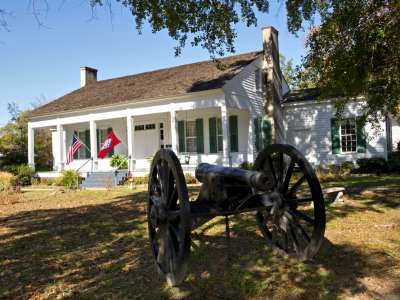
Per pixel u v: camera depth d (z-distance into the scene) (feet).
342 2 28.55
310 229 22.38
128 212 33.81
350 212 26.96
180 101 63.87
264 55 73.97
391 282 14.37
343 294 13.52
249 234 22.25
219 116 71.46
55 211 37.45
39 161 112.06
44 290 15.43
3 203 45.80
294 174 43.09
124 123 82.33
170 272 14.49
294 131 72.23
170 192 14.64
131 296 14.28
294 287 14.28
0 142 110.93
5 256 20.80
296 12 32.58
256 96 71.82
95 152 74.23
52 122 81.30
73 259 19.69
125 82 86.02
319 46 31.53
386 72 29.45
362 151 64.23
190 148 74.84
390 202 30.25
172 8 32.76
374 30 27.94
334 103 35.35
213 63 76.13
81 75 100.32
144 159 75.20
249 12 35.47
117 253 20.39
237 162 69.26
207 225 25.03
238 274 15.78
